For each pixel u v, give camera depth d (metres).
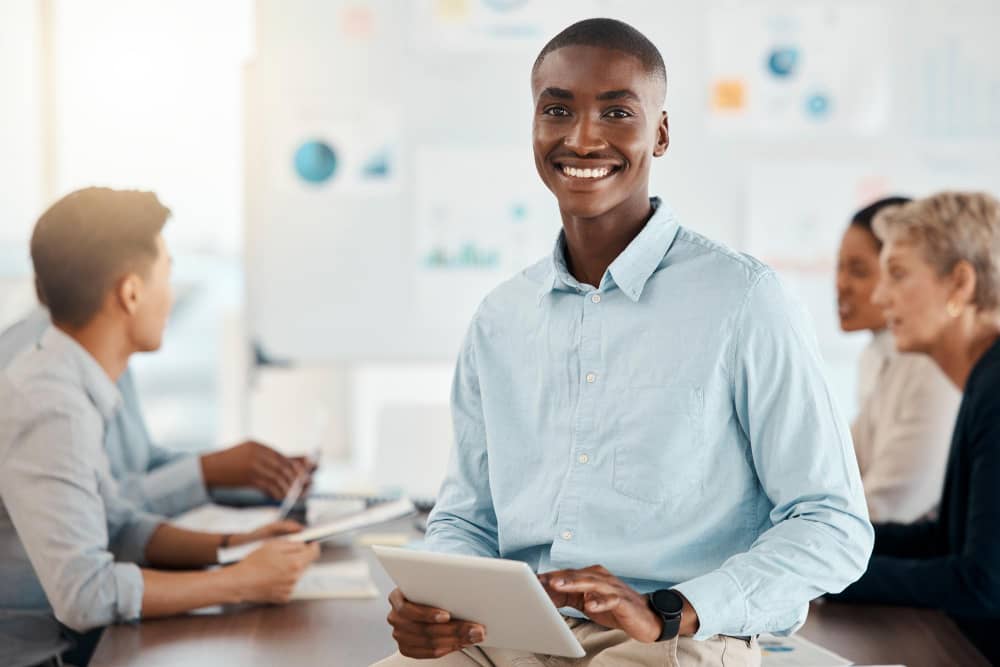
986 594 2.00
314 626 1.88
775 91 3.79
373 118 3.78
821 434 1.43
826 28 3.78
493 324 1.65
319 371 6.04
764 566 1.36
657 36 3.76
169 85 5.57
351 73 3.77
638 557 1.46
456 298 3.81
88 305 2.08
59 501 1.94
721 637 1.44
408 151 3.79
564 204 1.51
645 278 1.53
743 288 1.47
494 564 1.22
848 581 1.40
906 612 2.02
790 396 1.44
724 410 1.47
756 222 3.80
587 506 1.49
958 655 1.77
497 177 3.79
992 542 2.01
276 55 3.76
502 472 1.59
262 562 1.99
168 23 5.54
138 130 5.54
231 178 5.74
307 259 3.80
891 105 3.79
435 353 3.83
